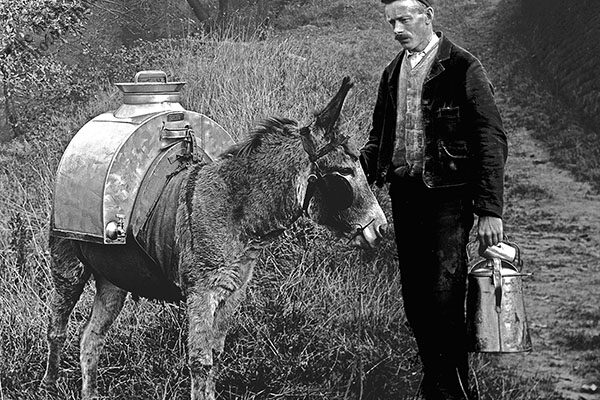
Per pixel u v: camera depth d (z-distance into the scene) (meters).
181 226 4.01
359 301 5.52
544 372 5.04
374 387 4.61
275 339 5.04
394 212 3.89
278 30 15.73
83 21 10.73
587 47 12.62
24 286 5.90
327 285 5.75
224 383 4.57
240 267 3.97
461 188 3.73
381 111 4.04
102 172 4.13
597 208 8.14
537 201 8.52
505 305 3.67
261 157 3.91
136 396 4.48
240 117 7.96
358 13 16.80
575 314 5.87
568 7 14.30
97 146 4.22
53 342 4.70
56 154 8.87
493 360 5.30
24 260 6.07
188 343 3.92
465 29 16.81
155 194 4.18
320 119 3.78
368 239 3.79
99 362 4.93
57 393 4.67
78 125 9.67
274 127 3.94
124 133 4.17
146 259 4.21
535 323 5.81
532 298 6.25
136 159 4.17
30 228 6.53
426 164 3.71
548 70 12.99
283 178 3.85
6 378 4.82
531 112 11.52
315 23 16.27
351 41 14.58
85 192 4.20
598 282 6.45
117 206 4.13
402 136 3.82
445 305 3.74
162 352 4.96
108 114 4.45
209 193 3.98
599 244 7.22
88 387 4.57
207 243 3.93
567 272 6.67
